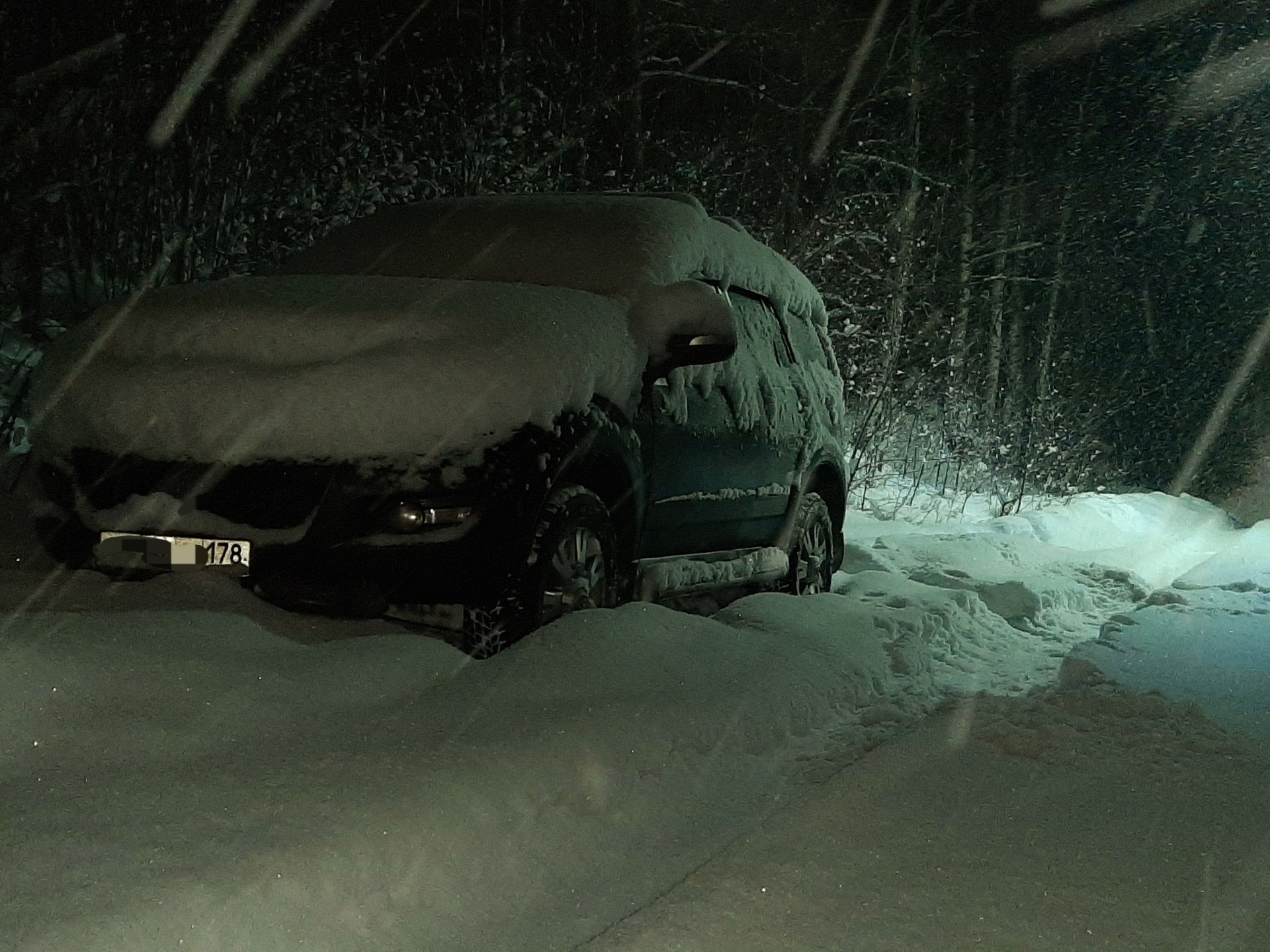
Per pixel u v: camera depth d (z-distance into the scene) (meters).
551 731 4.91
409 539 5.72
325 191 11.80
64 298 10.47
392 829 4.07
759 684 6.01
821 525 9.05
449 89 14.35
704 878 4.29
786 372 8.62
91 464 6.00
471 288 6.60
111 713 4.58
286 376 5.87
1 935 3.27
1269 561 11.70
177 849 3.75
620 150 17.72
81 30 10.33
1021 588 9.74
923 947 3.87
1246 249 23.00
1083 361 21.48
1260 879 4.46
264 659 5.16
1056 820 4.91
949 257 20.83
